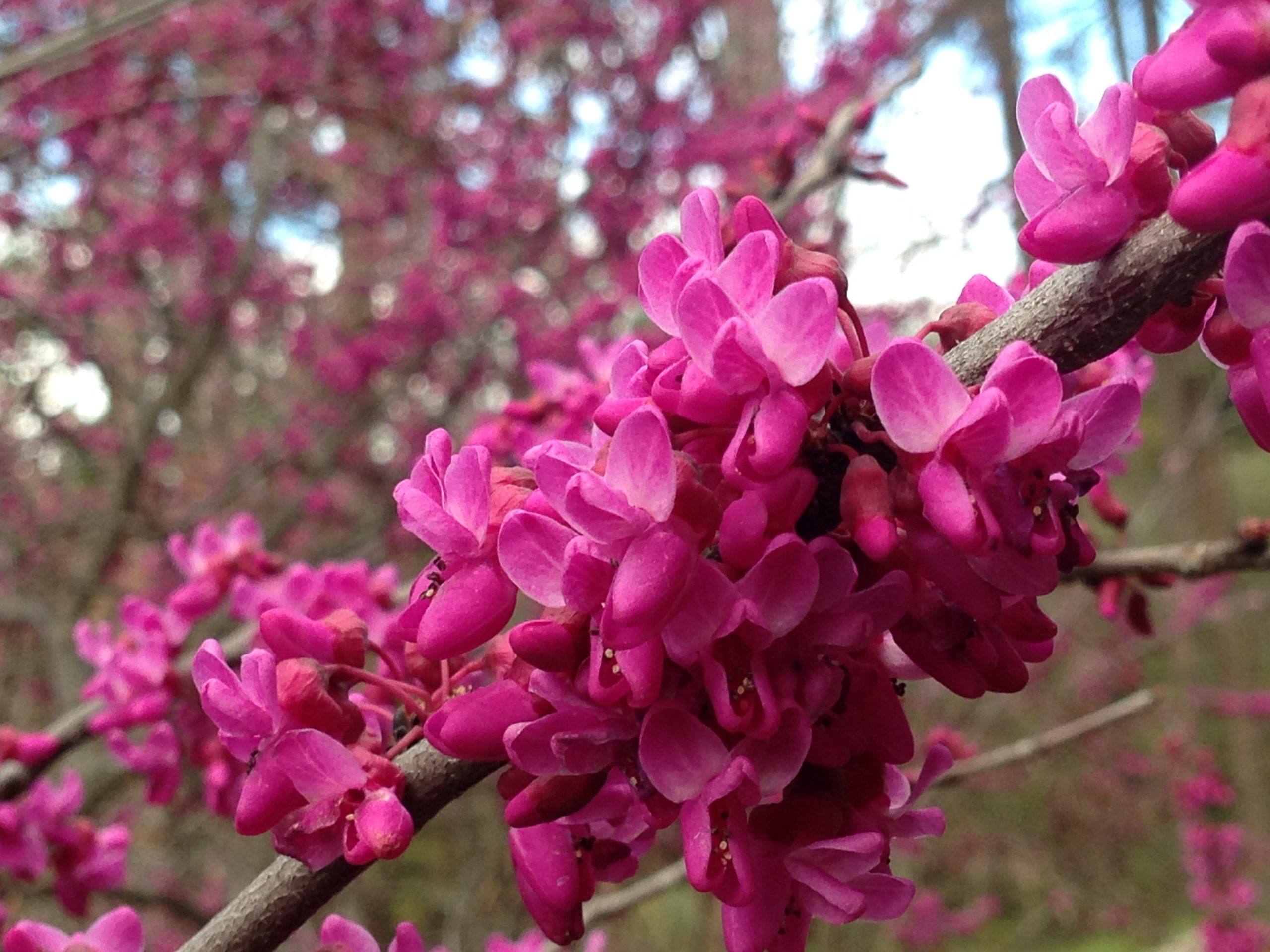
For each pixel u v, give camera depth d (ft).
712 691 3.31
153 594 24.82
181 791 17.21
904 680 4.35
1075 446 3.31
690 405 3.49
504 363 28.48
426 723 3.84
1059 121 3.55
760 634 3.34
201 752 8.25
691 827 3.36
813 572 3.30
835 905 3.61
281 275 30.35
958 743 10.96
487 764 4.32
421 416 28.81
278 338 31.78
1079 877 34.71
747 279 3.53
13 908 15.05
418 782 4.29
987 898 30.78
